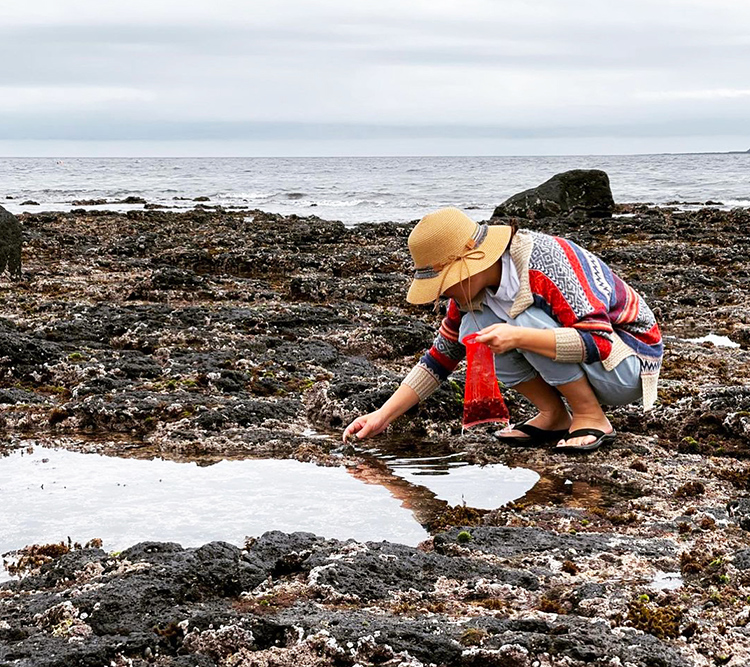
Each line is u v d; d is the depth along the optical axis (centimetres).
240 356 573
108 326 629
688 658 264
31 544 340
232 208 2436
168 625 271
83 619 276
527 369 418
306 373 552
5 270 922
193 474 405
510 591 296
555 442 433
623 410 464
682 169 6431
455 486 393
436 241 386
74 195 3234
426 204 2694
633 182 3988
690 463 411
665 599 294
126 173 6250
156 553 311
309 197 3064
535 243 397
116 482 396
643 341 413
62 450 436
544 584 304
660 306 791
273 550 313
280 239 1296
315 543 319
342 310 705
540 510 367
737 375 555
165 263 1038
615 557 322
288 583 297
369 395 476
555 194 1864
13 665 255
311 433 459
